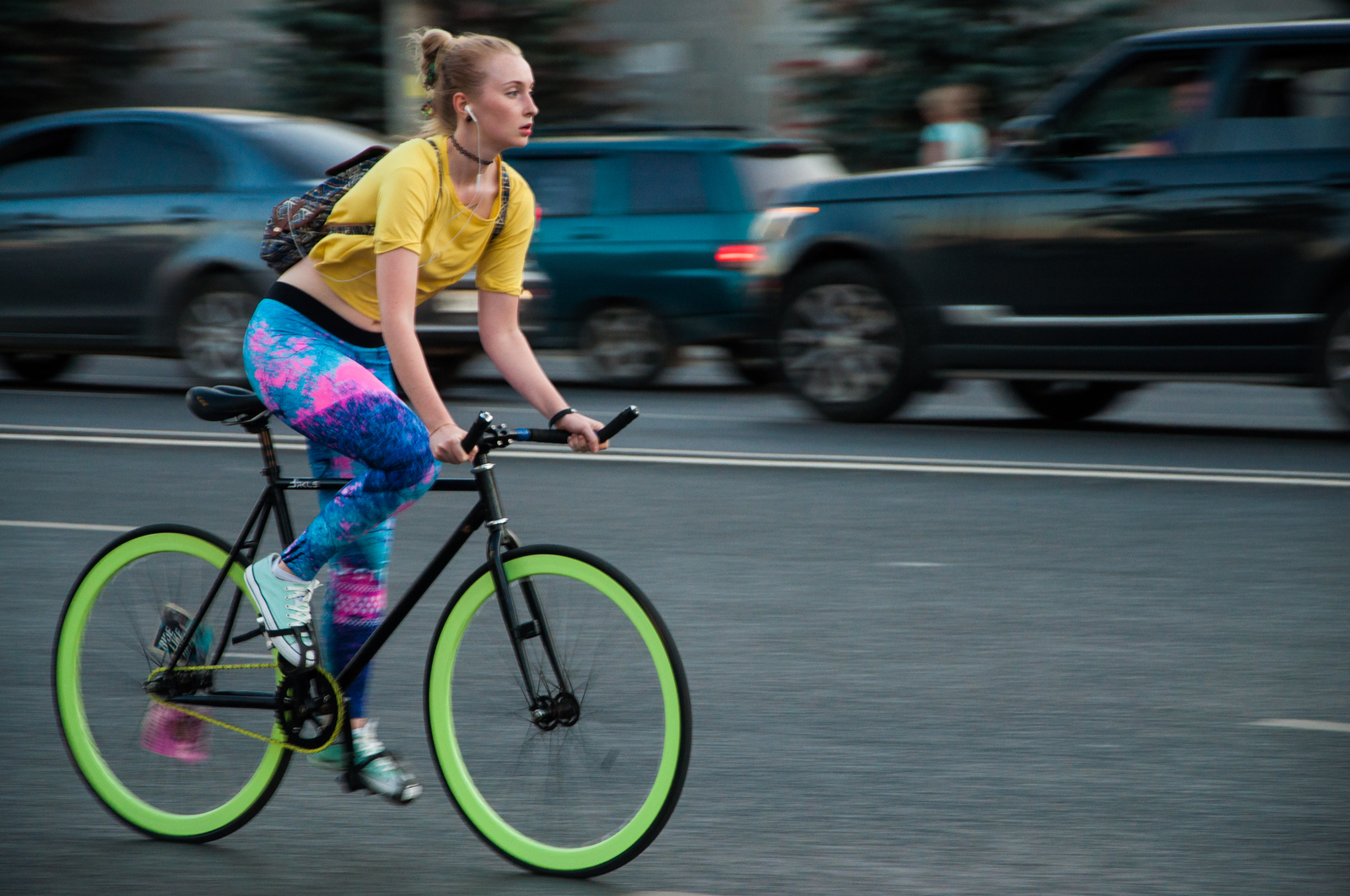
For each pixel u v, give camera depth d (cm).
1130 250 2148
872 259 2353
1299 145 2073
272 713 841
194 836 847
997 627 1244
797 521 1648
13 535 1598
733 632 1236
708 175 2908
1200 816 852
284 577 827
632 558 1488
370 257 802
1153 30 4188
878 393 2367
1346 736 980
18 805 893
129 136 2741
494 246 836
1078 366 2212
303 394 796
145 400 2714
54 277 2750
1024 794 889
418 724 1020
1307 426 2345
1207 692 1074
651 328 2923
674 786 770
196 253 2634
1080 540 1549
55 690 891
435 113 796
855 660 1159
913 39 4200
